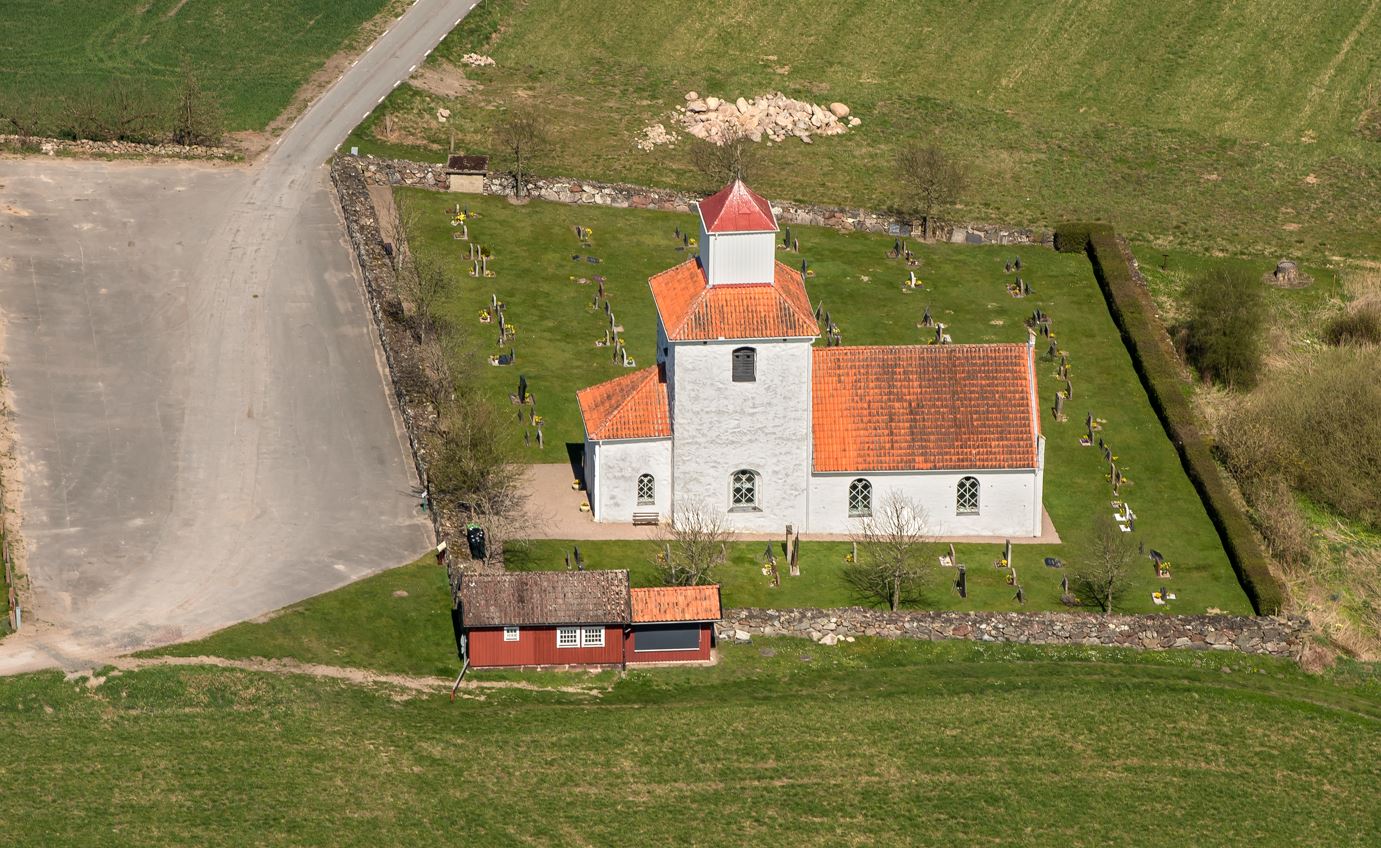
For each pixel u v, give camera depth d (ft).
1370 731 343.46
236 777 305.94
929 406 389.39
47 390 413.59
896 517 385.50
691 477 385.29
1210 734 337.93
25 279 453.58
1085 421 436.76
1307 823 315.37
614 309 466.70
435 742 319.27
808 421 382.42
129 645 335.47
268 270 466.70
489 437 389.60
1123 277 488.85
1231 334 462.19
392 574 363.97
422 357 429.79
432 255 467.93
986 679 351.05
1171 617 368.68
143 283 456.86
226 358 430.61
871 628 362.33
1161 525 403.54
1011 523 393.70
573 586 344.08
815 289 482.69
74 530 369.71
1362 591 397.80
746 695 342.03
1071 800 315.78
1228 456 428.56
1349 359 467.52
